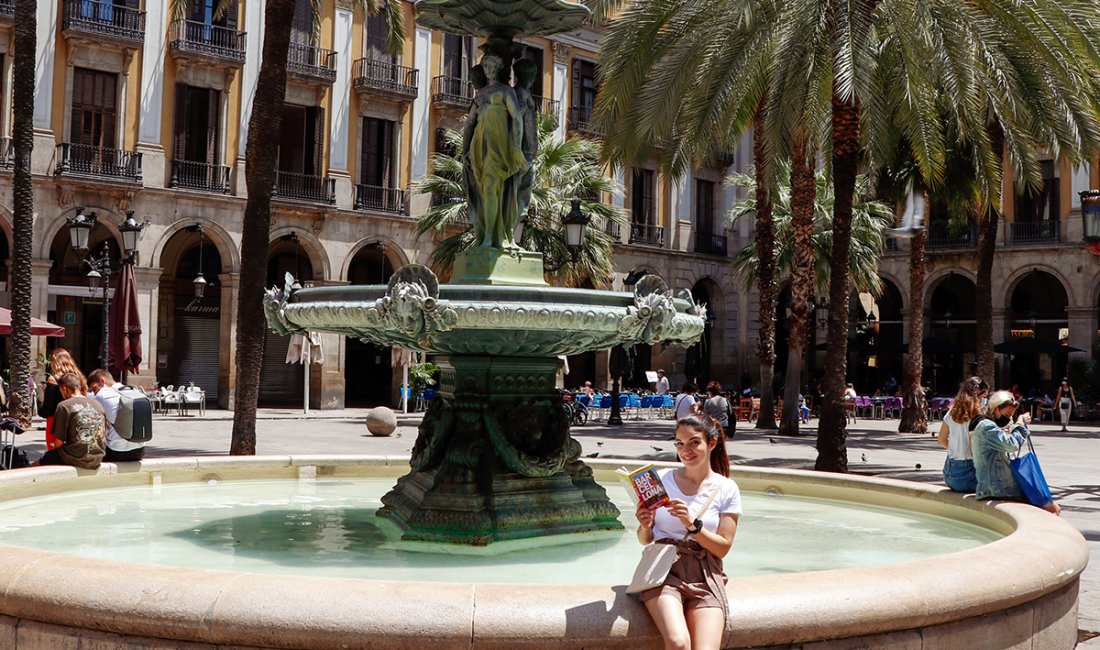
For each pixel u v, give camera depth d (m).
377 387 39.19
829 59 13.17
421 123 36.78
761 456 18.09
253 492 8.85
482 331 6.26
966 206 23.67
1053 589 4.88
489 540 6.24
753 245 34.16
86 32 29.14
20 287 19.03
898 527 7.52
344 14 34.78
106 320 20.67
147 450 16.25
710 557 3.81
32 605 3.93
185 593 3.77
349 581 3.82
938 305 44.88
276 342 36.09
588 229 27.31
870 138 13.47
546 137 28.59
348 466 10.09
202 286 30.09
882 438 24.34
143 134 30.62
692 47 14.08
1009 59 14.33
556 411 6.94
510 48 6.96
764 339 27.47
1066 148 14.45
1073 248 38.97
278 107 14.52
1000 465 7.29
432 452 6.75
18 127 19.06
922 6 12.29
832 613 3.91
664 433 24.58
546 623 3.62
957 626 4.32
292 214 33.47
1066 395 30.05
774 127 13.76
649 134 15.03
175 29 31.22
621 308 6.15
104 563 4.07
